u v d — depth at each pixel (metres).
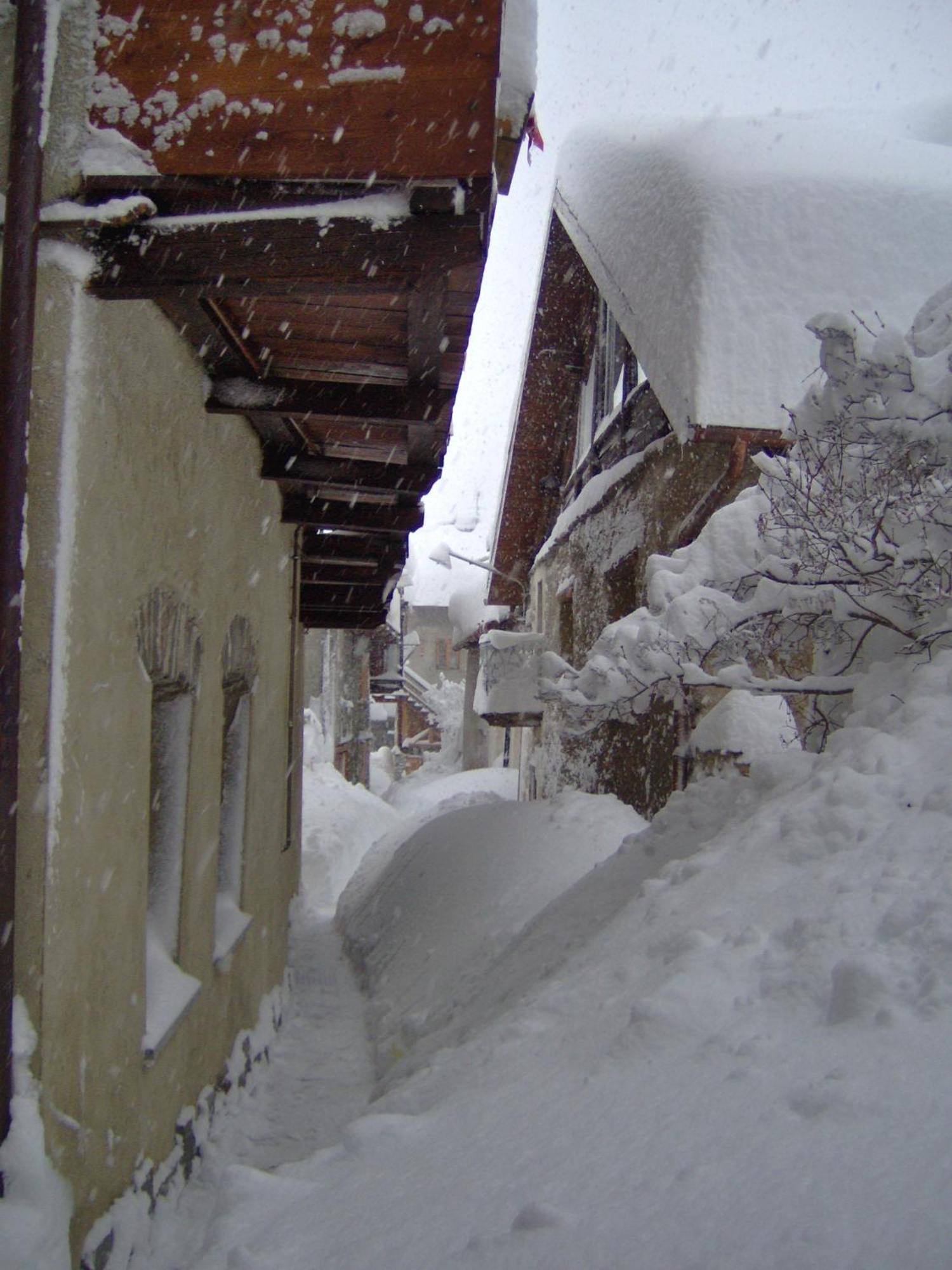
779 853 3.38
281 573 7.34
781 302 8.27
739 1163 1.97
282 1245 2.28
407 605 34.72
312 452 6.20
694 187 9.08
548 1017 3.21
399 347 4.28
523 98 3.76
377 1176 2.54
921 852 2.90
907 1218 1.67
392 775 39.12
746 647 5.62
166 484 3.98
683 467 9.04
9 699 2.78
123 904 3.56
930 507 4.36
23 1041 2.83
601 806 8.65
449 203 3.08
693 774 8.43
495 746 33.31
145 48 3.10
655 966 3.06
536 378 15.54
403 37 3.09
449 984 6.27
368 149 3.08
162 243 3.12
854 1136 1.93
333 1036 7.05
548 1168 2.22
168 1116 4.18
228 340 4.12
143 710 3.75
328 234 3.13
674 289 8.62
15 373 2.84
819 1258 1.64
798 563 4.86
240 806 6.11
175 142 3.09
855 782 3.44
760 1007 2.59
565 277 14.04
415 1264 2.00
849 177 9.12
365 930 9.38
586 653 12.85
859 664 5.19
